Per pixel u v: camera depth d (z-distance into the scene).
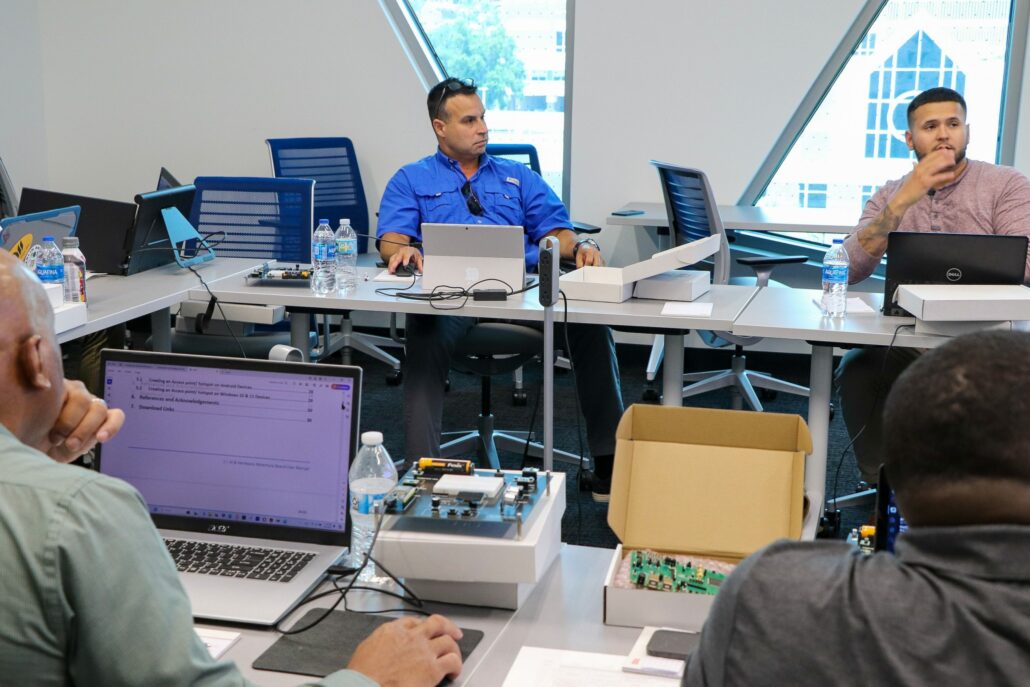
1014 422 0.80
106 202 3.39
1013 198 3.18
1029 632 0.78
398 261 3.51
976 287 2.75
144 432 1.66
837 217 4.66
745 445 1.54
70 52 5.62
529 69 5.31
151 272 3.50
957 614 0.81
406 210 3.81
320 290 3.26
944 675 0.80
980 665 0.79
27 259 2.88
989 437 0.80
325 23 5.33
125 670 1.04
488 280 3.18
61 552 1.02
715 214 3.90
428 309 3.04
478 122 3.77
